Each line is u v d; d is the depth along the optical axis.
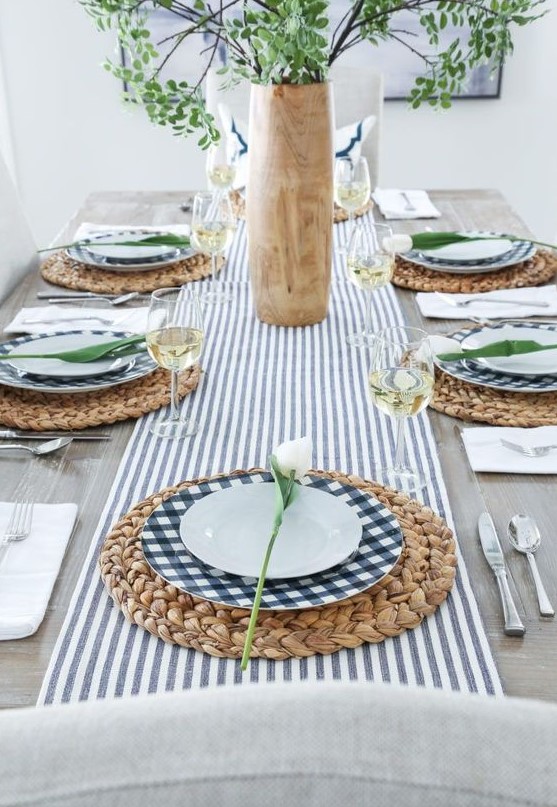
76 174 4.20
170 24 3.92
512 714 0.47
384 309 1.92
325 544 1.04
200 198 1.93
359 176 2.24
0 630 0.97
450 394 1.50
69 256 2.15
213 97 3.13
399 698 0.47
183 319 1.37
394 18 3.93
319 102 1.68
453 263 2.09
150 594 1.00
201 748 0.45
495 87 4.05
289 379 1.61
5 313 1.90
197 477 1.29
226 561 1.01
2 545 1.11
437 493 1.24
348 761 0.45
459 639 0.96
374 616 0.98
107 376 1.54
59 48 4.01
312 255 1.78
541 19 3.95
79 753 0.46
